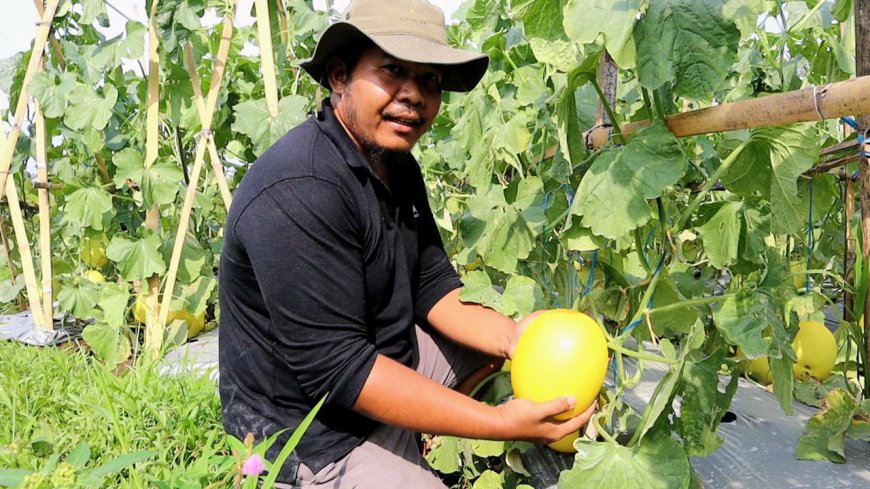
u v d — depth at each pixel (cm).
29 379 286
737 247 201
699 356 219
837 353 272
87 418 236
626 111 309
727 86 248
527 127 245
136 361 327
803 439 217
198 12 330
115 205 417
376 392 164
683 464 165
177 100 371
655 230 236
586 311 222
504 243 240
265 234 160
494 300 219
